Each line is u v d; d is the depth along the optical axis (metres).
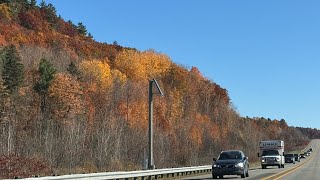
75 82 94.69
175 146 78.12
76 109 88.31
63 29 170.50
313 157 143.62
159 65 144.38
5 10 143.75
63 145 55.78
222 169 31.61
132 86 112.12
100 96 98.75
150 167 31.97
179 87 140.62
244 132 147.12
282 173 40.72
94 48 152.75
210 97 151.50
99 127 70.19
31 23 149.12
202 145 110.69
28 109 84.75
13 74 84.88
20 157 37.94
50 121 77.12
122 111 95.38
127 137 65.94
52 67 94.75
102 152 56.44
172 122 107.94
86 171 42.50
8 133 61.41
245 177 33.06
